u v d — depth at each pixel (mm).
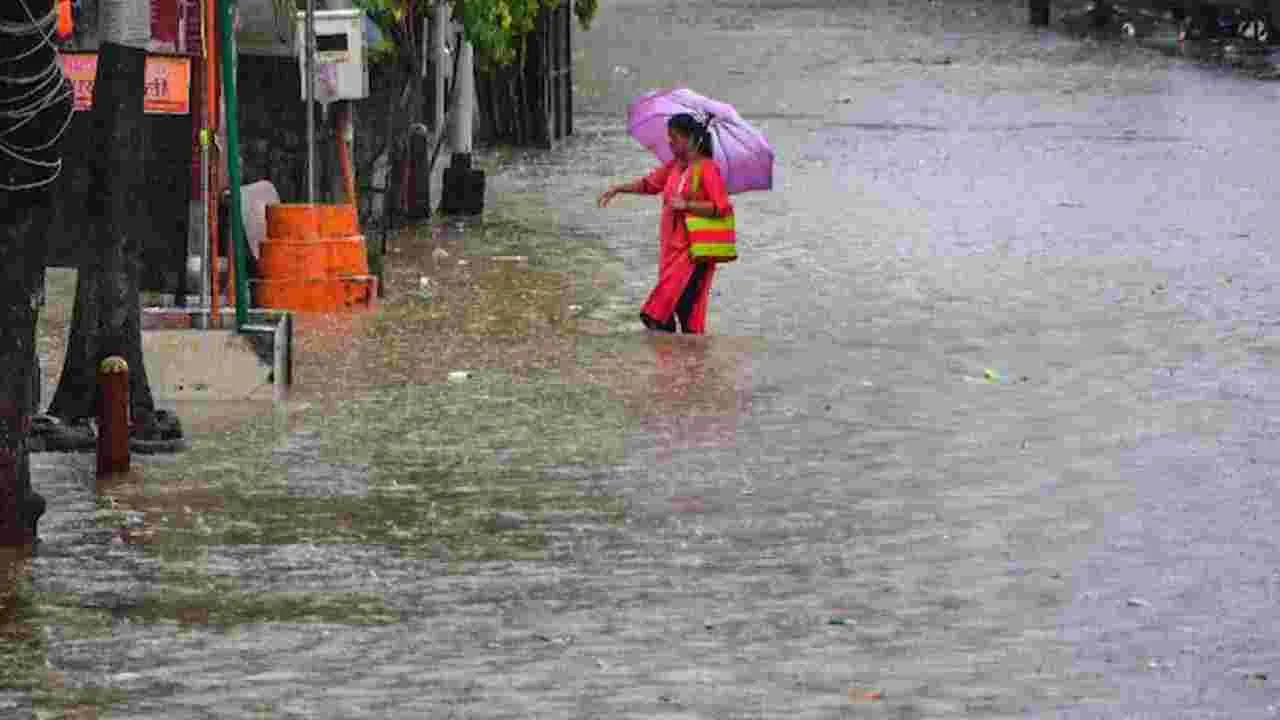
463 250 47500
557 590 23750
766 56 99250
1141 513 27031
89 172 29844
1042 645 21953
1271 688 20656
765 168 40969
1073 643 22016
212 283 33844
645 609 23094
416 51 51938
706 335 38469
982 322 39844
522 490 27922
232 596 23484
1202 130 70438
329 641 22000
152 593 23578
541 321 39500
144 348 32969
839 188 57938
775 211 53750
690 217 38469
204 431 31000
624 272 44844
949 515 26906
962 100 80188
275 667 21203
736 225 51531
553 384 34281
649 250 47781
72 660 21406
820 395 33719
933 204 55031
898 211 53812
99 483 28141
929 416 32375
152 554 25016
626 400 33188
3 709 19938
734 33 112250
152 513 26719
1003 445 30562
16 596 23438
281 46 42656
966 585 24000
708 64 95562
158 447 29750
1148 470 29172
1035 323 39750
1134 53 99062
